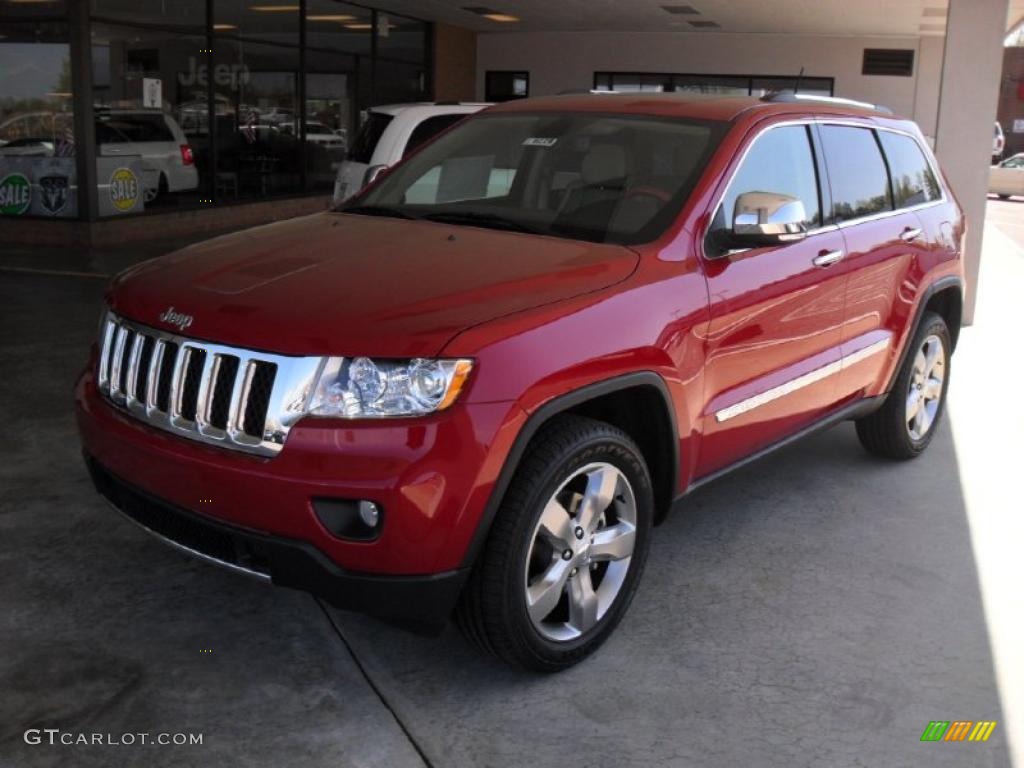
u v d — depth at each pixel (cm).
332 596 291
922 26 1953
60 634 345
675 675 339
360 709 312
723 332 373
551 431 314
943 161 931
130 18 1315
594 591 345
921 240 520
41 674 321
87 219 1273
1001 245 1694
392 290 311
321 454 281
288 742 295
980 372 768
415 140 960
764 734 309
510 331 298
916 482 532
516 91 2333
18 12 1241
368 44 1900
